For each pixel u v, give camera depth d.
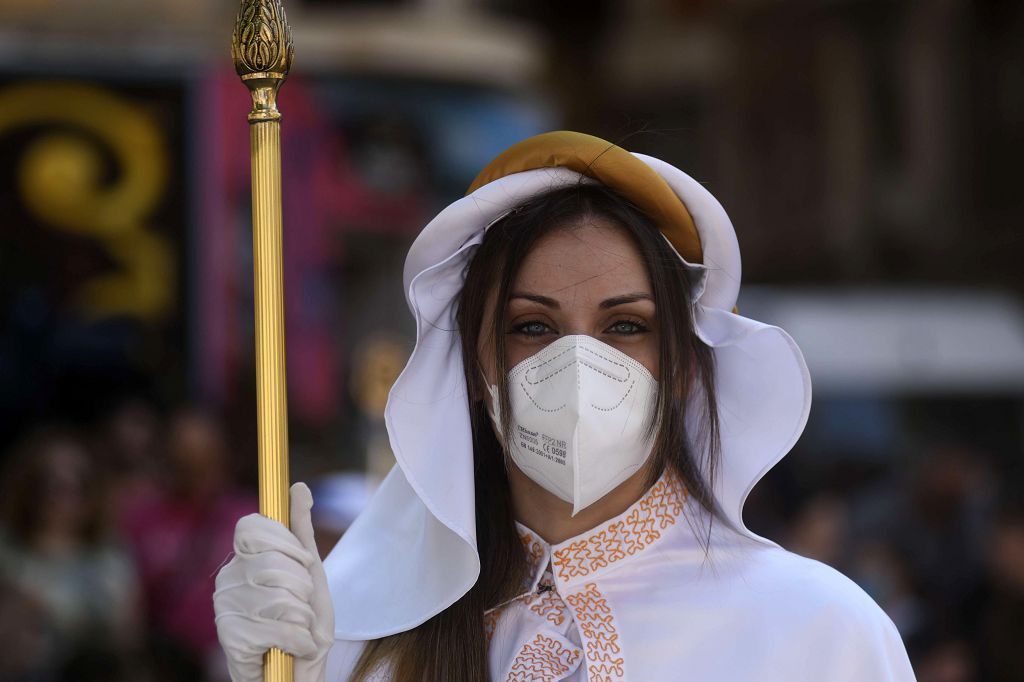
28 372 28.83
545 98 48.53
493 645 7.09
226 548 18.55
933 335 38.09
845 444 35.66
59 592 17.23
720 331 7.23
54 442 18.30
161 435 23.77
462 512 7.02
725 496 7.25
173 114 29.91
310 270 32.25
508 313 6.88
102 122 29.58
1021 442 36.84
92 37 29.67
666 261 6.93
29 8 29.39
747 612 6.87
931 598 20.59
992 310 40.00
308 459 29.44
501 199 6.99
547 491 7.06
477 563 6.96
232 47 6.89
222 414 26.36
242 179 30.36
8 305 28.91
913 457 35.47
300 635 6.59
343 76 36.34
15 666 16.64
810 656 6.75
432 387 7.23
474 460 7.34
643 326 6.88
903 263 49.62
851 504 27.53
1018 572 18.33
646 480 7.11
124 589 17.83
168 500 19.00
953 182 48.53
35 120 29.42
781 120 52.19
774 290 48.69
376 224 34.84
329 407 31.69
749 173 52.66
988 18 48.19
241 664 6.66
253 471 23.14
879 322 38.56
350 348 33.47
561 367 6.68
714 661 6.80
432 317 7.27
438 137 36.91
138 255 29.50
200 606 18.19
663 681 6.77
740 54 52.72
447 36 37.34
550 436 6.73
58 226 29.30
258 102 6.87
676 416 7.03
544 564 7.09
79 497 17.83
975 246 47.75
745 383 7.26
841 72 50.69
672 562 7.10
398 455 7.13
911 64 49.28
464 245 7.18
